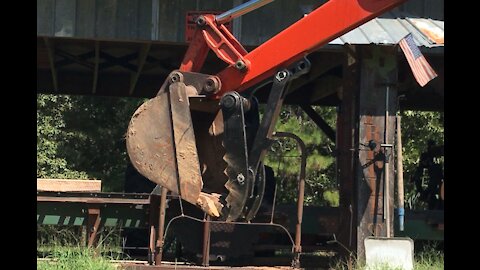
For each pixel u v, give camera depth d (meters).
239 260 12.27
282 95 8.55
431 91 18.55
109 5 14.00
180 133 8.41
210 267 11.10
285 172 23.33
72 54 16.94
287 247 13.45
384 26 12.38
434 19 14.23
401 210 11.92
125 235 14.09
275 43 8.76
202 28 8.90
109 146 25.45
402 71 15.89
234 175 8.24
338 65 15.77
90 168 25.17
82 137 25.12
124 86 19.53
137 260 12.71
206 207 8.23
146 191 15.43
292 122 23.84
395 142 13.03
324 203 23.39
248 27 14.12
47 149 24.28
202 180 8.59
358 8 8.74
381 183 12.05
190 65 8.95
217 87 8.57
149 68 17.39
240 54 8.84
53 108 24.69
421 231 14.12
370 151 12.09
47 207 12.22
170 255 13.88
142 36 14.04
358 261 11.70
